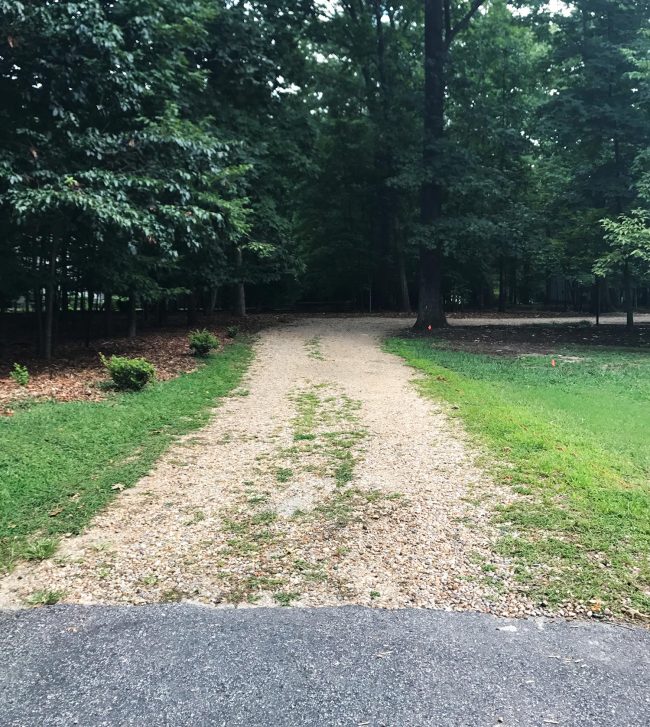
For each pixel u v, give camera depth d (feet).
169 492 16.28
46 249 41.16
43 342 42.68
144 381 30.35
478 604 10.46
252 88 56.13
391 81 77.46
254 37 54.54
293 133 63.82
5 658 9.02
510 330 69.05
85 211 29.91
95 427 22.18
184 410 26.14
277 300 112.47
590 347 52.60
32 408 25.09
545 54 79.97
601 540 12.72
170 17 40.68
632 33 61.82
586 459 17.93
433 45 68.59
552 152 72.59
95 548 12.90
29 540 13.25
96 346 48.52
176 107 37.70
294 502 15.46
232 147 50.62
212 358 43.19
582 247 67.97
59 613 10.33
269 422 24.32
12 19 28.89
